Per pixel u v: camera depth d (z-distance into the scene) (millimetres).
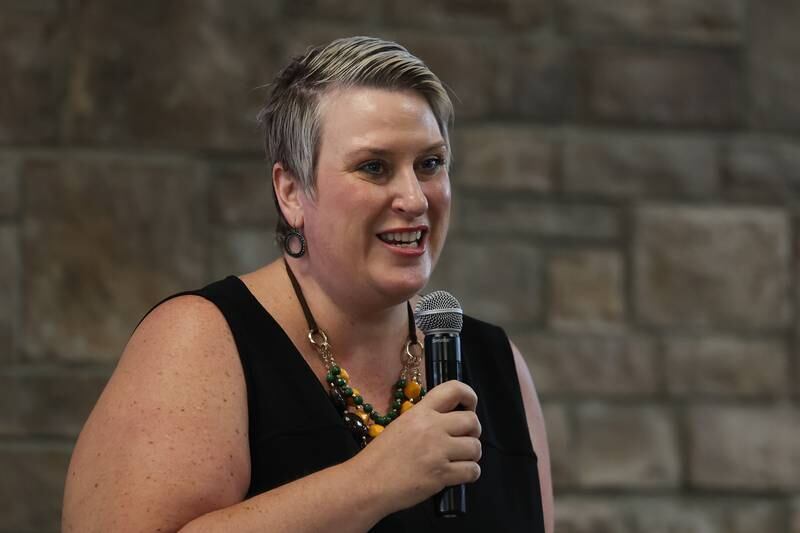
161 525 4719
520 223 13188
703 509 13203
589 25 13547
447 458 4750
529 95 13359
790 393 13484
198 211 12531
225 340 5219
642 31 13641
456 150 13141
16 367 12125
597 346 13203
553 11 13500
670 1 13680
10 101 12344
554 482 12961
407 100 5336
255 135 12680
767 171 13703
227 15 12742
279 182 5672
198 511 4809
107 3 12555
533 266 13164
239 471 5004
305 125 5426
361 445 5438
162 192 12469
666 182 13508
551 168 13312
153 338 5164
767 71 13828
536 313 13141
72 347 12188
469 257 13055
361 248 5312
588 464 13055
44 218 12273
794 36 13883
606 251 13328
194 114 12594
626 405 13188
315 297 5621
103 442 4922
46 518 12023
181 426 4910
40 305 12188
